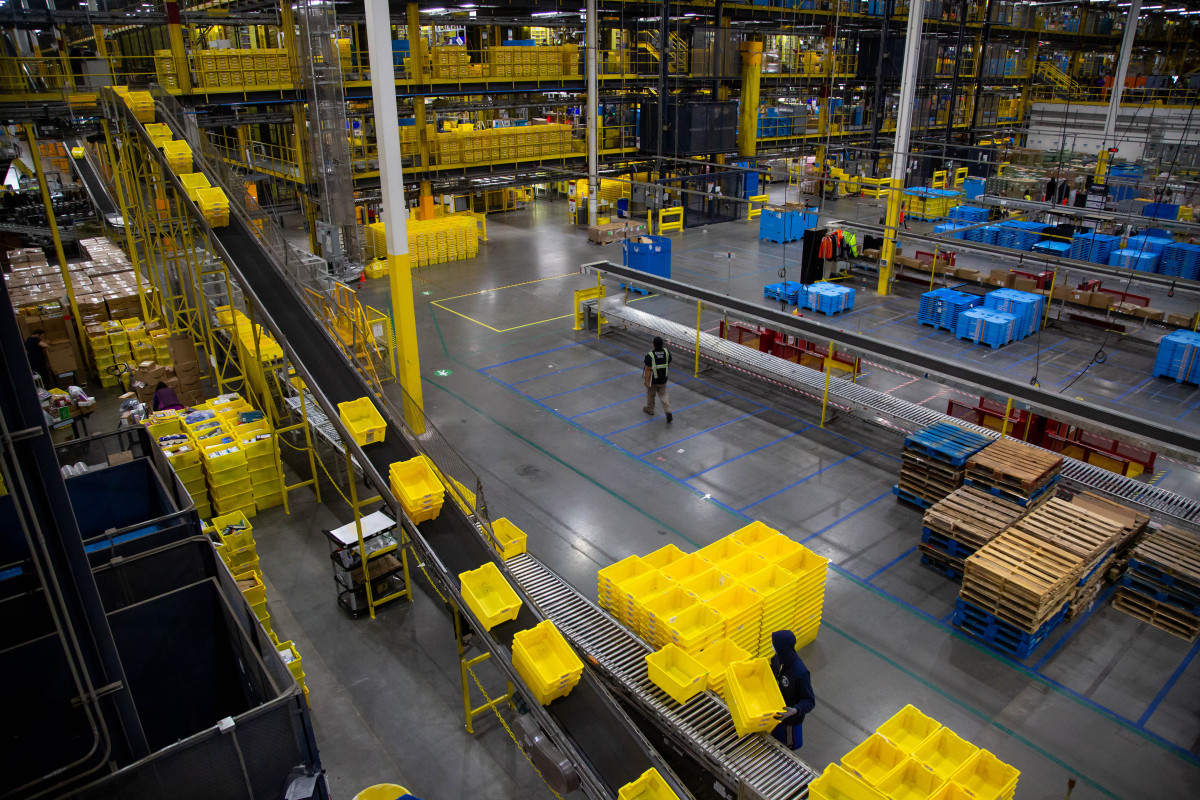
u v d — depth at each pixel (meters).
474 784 7.20
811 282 22.64
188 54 21.64
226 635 6.46
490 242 29.50
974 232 27.52
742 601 8.07
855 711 8.07
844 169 39.84
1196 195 29.48
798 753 7.55
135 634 6.04
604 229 28.61
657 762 6.17
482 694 8.20
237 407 12.94
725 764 6.32
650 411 14.89
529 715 6.79
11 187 28.72
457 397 15.88
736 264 25.98
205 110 22.08
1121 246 24.80
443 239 26.39
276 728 4.43
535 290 23.33
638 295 22.61
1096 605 9.77
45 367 14.81
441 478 9.23
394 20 26.81
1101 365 17.59
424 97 25.62
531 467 13.04
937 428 12.05
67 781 4.24
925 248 28.11
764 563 8.66
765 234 29.52
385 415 10.23
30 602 5.43
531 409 15.29
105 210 26.61
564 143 29.94
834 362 17.08
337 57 20.39
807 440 13.99
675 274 24.70
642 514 11.64
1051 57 49.25
